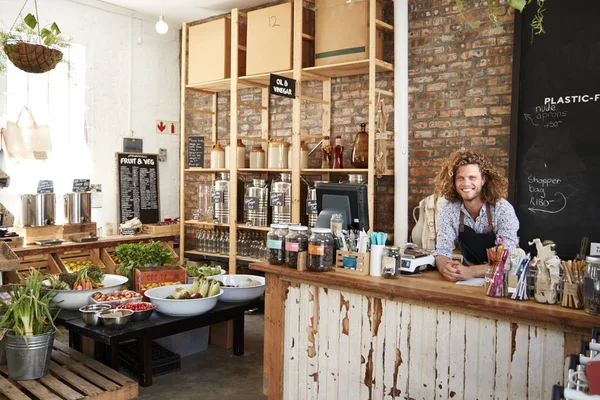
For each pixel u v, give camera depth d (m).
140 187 6.78
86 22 6.22
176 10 6.52
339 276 2.77
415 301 2.50
